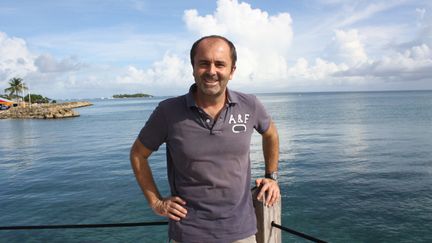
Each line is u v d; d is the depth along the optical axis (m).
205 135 2.39
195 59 2.41
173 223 2.56
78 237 10.38
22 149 31.55
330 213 11.73
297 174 17.42
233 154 2.43
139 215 12.13
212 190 2.43
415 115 55.75
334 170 18.08
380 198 13.05
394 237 9.84
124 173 18.86
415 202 12.45
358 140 30.00
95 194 14.78
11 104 100.62
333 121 50.50
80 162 23.31
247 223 2.54
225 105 2.44
